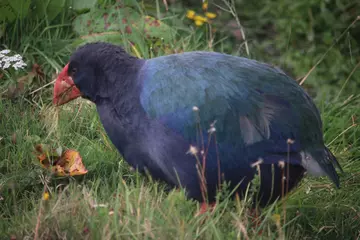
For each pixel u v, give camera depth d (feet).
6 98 32.86
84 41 36.50
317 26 43.60
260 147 23.73
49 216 24.02
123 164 29.71
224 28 42.37
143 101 24.29
